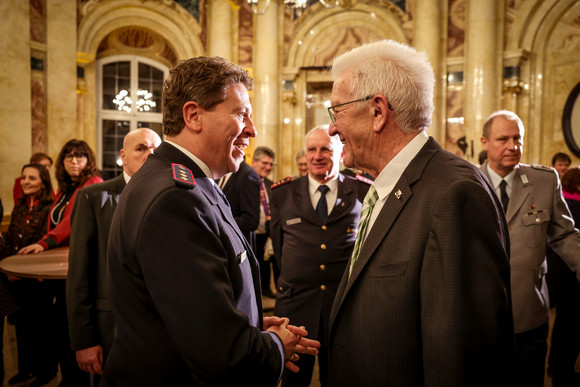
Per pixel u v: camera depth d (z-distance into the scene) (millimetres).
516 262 2312
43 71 7414
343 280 1462
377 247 1280
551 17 7770
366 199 1455
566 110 7695
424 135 1363
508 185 2410
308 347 1360
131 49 9172
